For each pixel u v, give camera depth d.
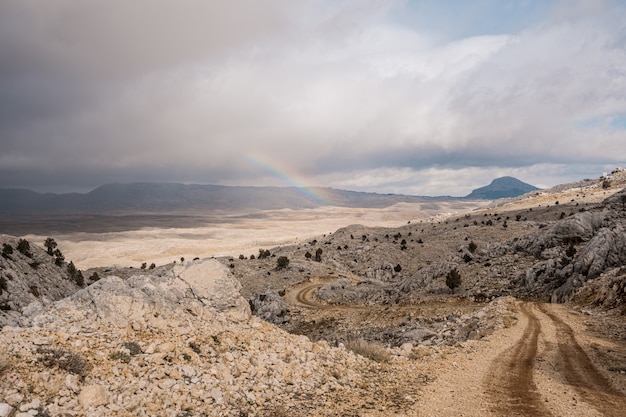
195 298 18.56
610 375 19.89
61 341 12.19
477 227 179.25
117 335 13.77
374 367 18.88
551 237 87.50
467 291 78.38
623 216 86.25
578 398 15.72
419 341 43.56
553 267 69.62
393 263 154.75
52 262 137.62
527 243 92.94
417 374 18.67
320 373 16.22
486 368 21.00
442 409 13.82
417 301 82.00
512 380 18.56
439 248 157.25
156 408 10.34
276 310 99.50
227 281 19.53
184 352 14.02
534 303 58.22
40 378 9.69
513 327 37.66
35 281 109.00
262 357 15.93
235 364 14.70
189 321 16.72
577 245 82.31
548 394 16.25
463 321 48.78
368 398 14.42
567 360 23.53
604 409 14.37
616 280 47.31
